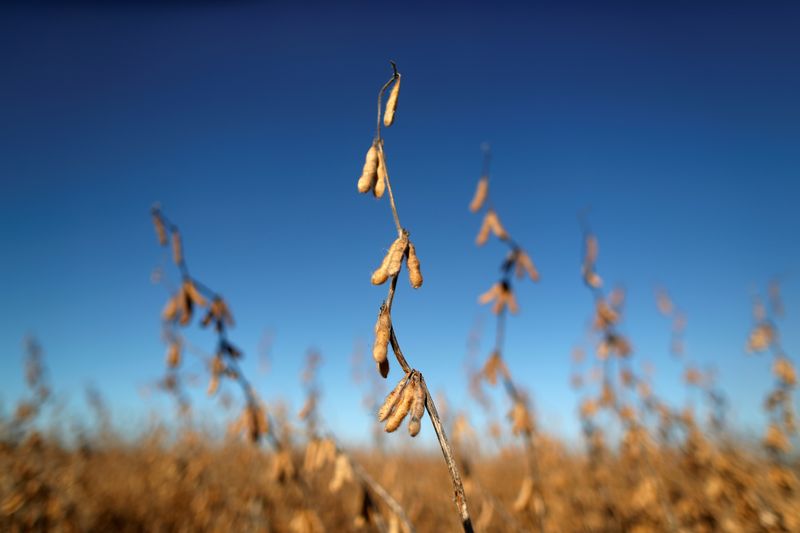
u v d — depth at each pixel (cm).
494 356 119
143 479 209
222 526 169
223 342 119
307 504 125
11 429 174
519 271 109
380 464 216
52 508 154
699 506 148
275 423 128
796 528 124
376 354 45
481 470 202
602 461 206
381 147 52
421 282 47
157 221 116
